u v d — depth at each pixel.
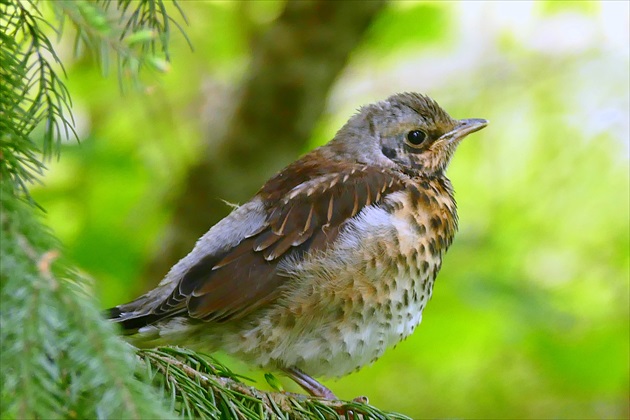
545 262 13.91
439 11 14.39
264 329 7.80
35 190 12.66
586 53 14.84
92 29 5.94
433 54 15.26
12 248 4.20
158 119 13.90
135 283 13.16
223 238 8.16
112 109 13.85
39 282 4.18
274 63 13.41
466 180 14.33
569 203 14.05
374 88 15.39
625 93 14.55
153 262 13.39
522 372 13.59
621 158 14.15
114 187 13.20
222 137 13.64
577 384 12.91
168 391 5.62
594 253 13.87
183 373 5.77
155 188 13.70
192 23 14.29
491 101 14.78
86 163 12.59
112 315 7.85
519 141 14.55
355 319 7.81
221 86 14.48
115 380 4.25
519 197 14.09
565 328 12.30
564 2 14.91
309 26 13.40
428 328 12.79
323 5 13.31
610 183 14.06
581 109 14.56
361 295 7.79
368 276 7.79
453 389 13.83
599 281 13.74
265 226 8.03
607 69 14.69
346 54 13.55
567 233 14.02
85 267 12.42
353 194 8.20
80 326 4.26
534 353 12.66
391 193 8.32
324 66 13.48
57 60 5.82
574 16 15.08
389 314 7.94
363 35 13.57
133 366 4.45
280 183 8.60
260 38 13.76
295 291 7.77
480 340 12.77
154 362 5.77
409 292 8.05
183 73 14.48
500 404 13.76
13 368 4.10
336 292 7.74
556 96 14.66
